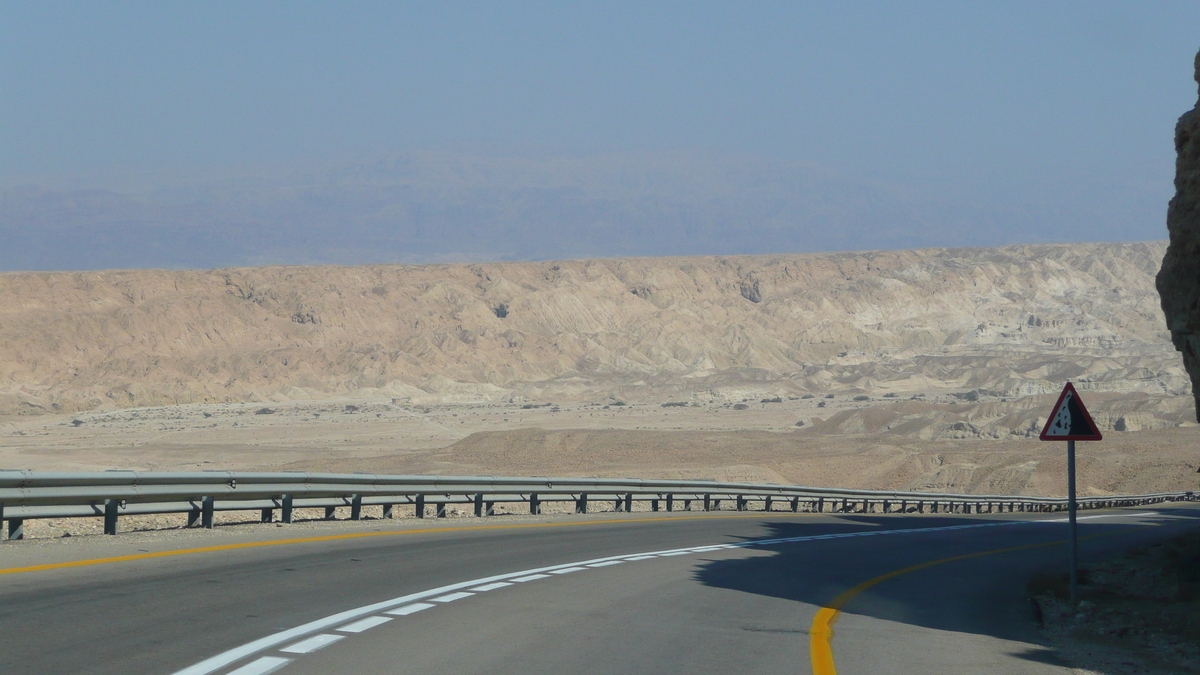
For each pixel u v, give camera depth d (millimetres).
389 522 20922
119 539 15562
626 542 20234
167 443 105375
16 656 8156
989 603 14680
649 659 9148
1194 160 16812
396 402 159000
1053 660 10414
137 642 8797
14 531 14648
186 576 12516
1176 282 17078
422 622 10352
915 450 90750
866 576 17141
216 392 157000
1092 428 13844
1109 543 28781
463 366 182000
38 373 156875
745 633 10719
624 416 143375
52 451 91000
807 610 12648
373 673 8094
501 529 21328
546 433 92438
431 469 71188
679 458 84938
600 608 11836
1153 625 12859
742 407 155750
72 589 11219
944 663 9773
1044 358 186000
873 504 44938
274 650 8703
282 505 18953
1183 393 143500
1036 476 80188
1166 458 84375
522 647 9383
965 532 31719
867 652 10070
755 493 35500
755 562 18266
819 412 146750
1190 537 29219
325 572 13492
